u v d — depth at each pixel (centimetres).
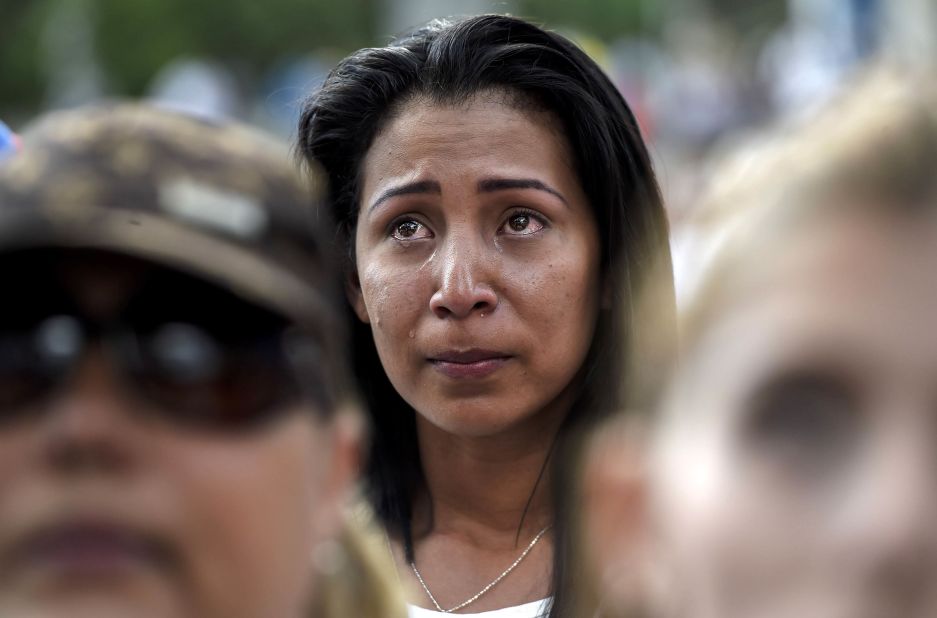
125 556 246
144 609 245
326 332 287
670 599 194
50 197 255
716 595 179
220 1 4175
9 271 253
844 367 171
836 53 1877
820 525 171
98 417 248
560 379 497
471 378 491
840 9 1856
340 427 301
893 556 167
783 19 4897
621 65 3706
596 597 333
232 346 260
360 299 545
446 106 511
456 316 488
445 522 528
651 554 201
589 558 253
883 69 183
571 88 511
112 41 4019
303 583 276
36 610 242
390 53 529
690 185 1265
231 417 257
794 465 174
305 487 273
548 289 495
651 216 529
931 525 166
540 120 512
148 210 257
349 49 4447
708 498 179
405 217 511
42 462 248
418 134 511
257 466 260
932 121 171
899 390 169
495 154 502
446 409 495
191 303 258
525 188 500
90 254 253
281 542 265
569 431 499
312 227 283
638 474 209
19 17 3991
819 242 172
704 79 2922
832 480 172
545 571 502
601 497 227
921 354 168
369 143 530
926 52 230
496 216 502
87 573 244
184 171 263
